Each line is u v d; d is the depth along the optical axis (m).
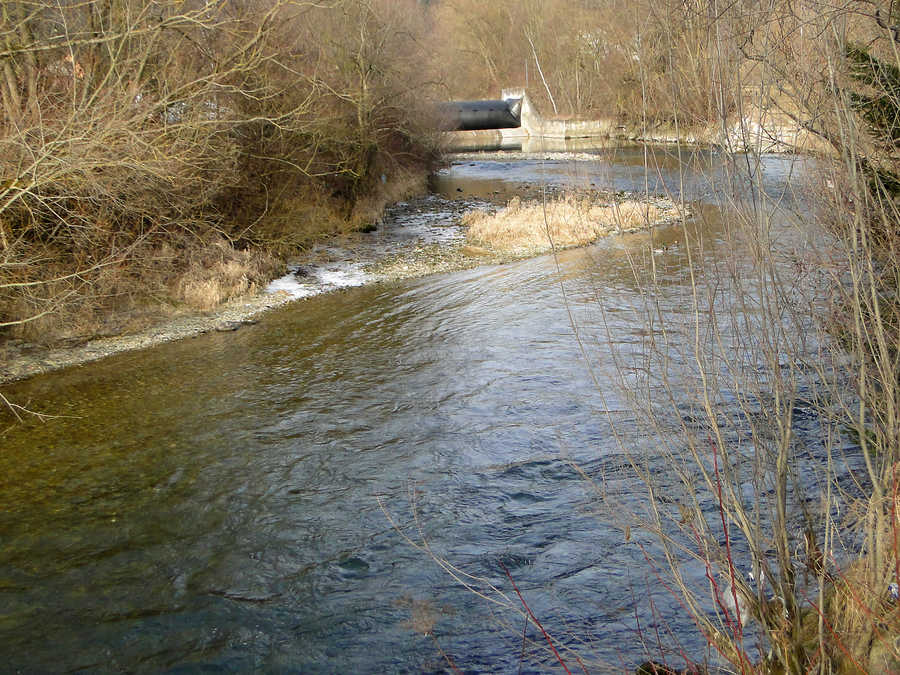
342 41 24.44
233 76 18.06
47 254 13.99
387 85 26.41
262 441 9.70
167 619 6.39
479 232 22.83
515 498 7.98
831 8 3.77
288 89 20.48
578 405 10.12
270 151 20.17
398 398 10.90
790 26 3.94
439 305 15.71
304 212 22.19
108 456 9.43
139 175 13.48
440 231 24.08
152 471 9.00
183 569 7.09
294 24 22.62
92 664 5.89
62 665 5.89
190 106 15.84
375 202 26.61
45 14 14.12
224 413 10.62
